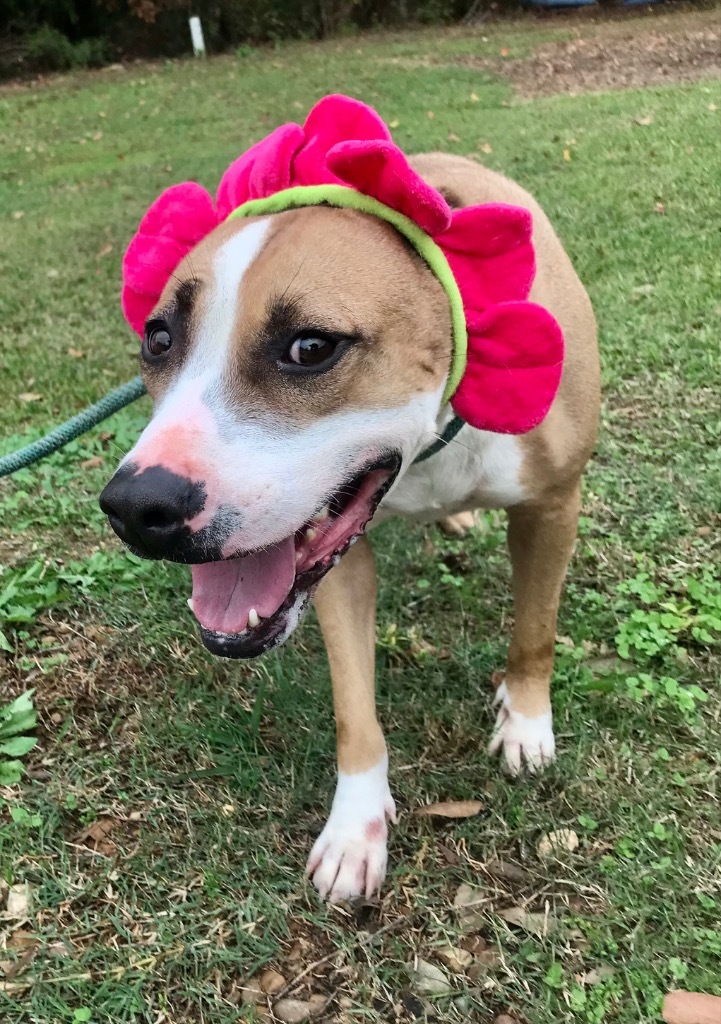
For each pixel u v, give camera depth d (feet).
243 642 1.62
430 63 13.24
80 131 11.35
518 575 2.20
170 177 8.43
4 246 6.79
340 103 1.70
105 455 3.65
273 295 1.53
